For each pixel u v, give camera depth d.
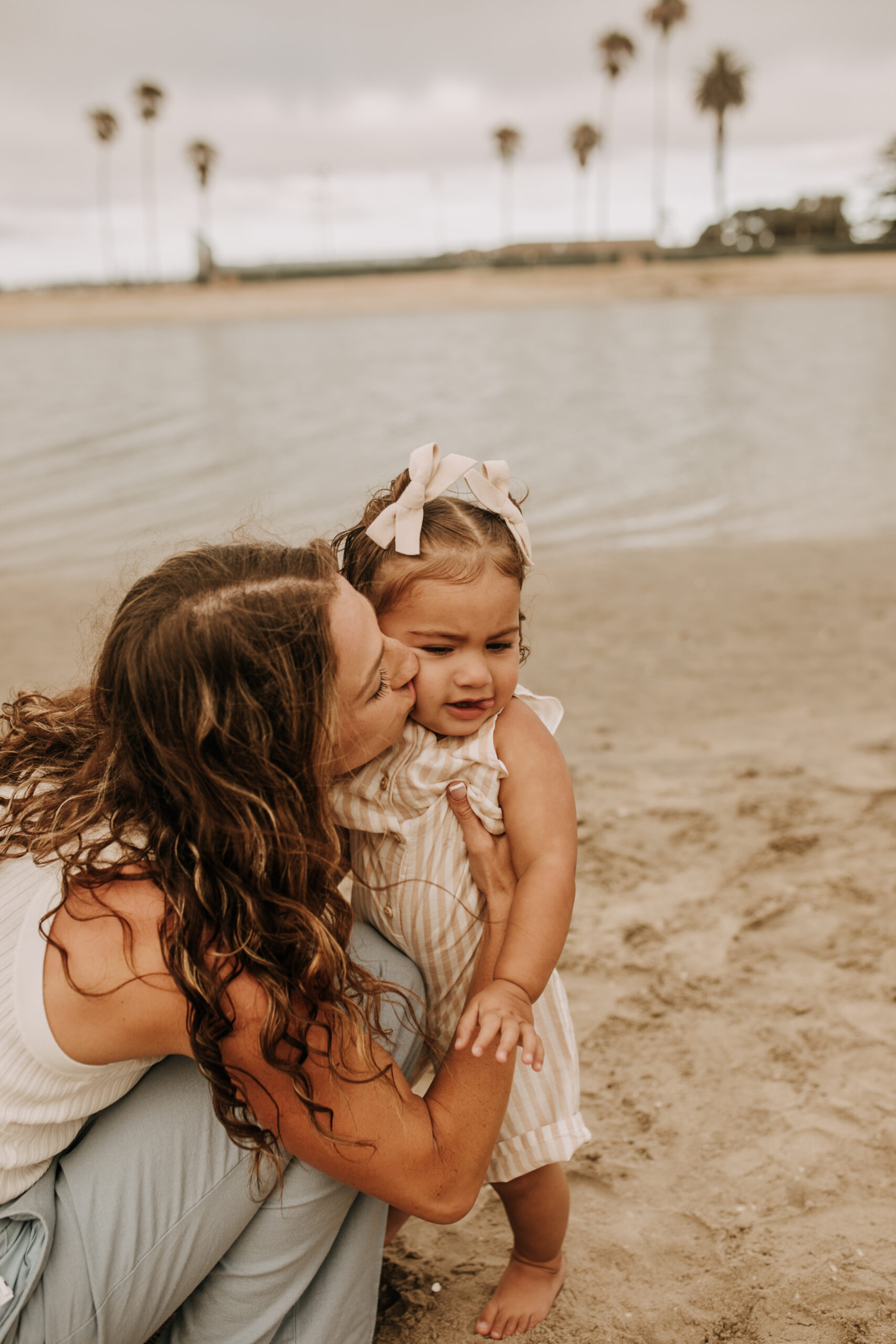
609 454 12.91
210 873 1.39
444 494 1.83
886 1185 2.21
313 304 58.50
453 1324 1.97
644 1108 2.46
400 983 1.81
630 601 6.86
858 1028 2.67
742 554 8.15
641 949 3.04
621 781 4.13
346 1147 1.50
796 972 2.91
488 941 1.76
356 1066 1.49
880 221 76.69
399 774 1.75
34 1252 1.46
